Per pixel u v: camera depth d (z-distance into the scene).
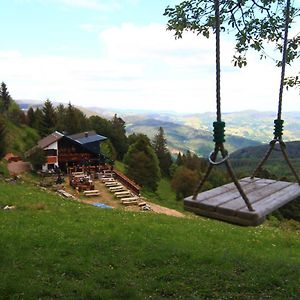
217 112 5.24
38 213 20.66
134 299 9.63
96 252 13.61
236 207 5.29
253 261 13.34
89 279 11.00
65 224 18.06
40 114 81.38
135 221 20.41
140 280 11.15
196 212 5.57
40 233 15.48
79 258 12.80
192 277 11.55
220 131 5.19
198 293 10.44
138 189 48.19
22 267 11.49
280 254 16.09
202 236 18.22
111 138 96.75
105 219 20.19
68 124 85.00
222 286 10.92
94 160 59.50
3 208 21.73
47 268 11.62
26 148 69.31
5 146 56.50
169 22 8.66
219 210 5.31
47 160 56.56
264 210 5.18
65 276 11.27
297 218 59.19
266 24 8.27
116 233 16.59
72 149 59.44
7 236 14.53
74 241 14.74
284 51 7.17
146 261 12.91
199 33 8.52
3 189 27.55
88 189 43.31
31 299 9.20
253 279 11.36
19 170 51.50
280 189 6.67
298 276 11.72
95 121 96.56
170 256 13.41
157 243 15.52
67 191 42.88
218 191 6.41
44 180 48.50
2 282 9.87
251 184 7.14
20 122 79.62
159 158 102.44
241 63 8.82
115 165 79.81
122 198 40.69
